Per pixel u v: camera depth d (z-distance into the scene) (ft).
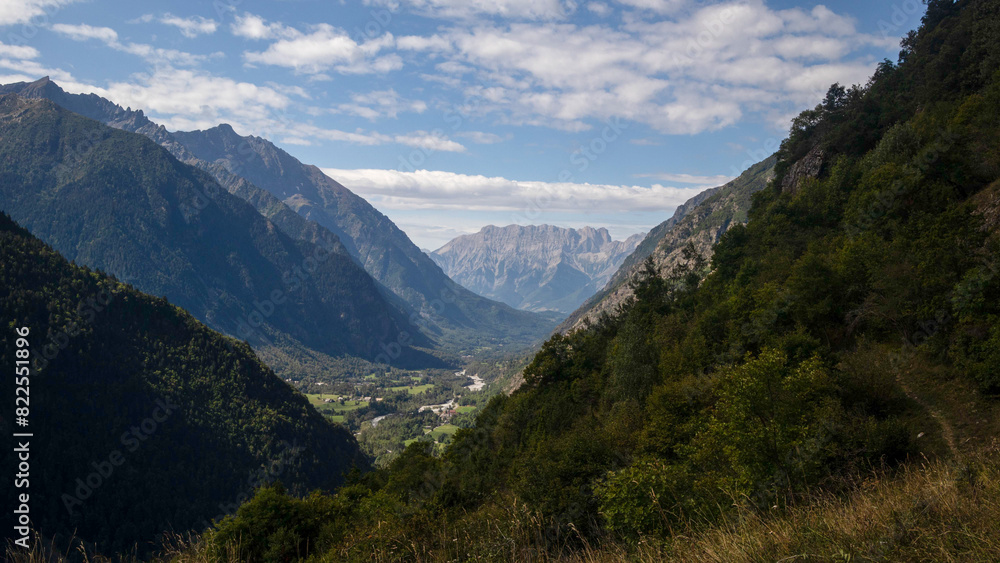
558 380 227.61
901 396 80.48
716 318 153.17
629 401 137.49
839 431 58.80
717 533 26.40
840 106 311.27
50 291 454.40
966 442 62.80
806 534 23.04
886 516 23.15
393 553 37.50
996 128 129.18
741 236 245.65
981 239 94.63
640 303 245.45
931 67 222.07
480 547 32.99
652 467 44.91
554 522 41.55
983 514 21.83
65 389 393.50
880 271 107.76
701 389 105.29
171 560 37.22
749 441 43.78
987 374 73.20
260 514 76.43
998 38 176.55
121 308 495.41
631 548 34.35
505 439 183.42
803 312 119.44
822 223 196.75
